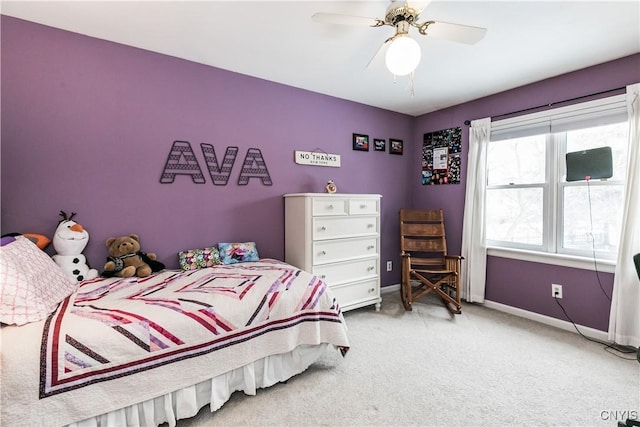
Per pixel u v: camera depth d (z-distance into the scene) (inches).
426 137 149.0
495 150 122.6
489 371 74.8
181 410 55.6
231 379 62.7
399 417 58.9
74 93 76.8
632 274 84.5
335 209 106.7
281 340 68.1
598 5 64.5
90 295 63.1
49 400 43.4
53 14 68.9
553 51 85.1
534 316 108.4
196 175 95.5
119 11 67.9
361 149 135.5
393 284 149.6
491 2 63.8
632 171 83.6
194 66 94.0
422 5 54.3
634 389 67.1
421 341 91.4
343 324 78.5
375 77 105.8
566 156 99.2
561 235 103.7
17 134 71.1
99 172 80.5
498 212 122.0
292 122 115.1
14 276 50.5
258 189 108.5
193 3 65.2
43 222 74.3
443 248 129.6
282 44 83.4
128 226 85.0
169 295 64.2
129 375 49.8
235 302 63.7
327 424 57.2
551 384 69.2
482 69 97.7
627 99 85.1
